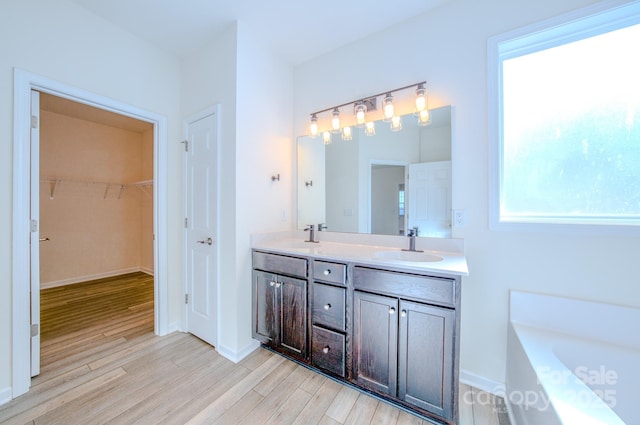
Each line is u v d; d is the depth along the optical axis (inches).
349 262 61.1
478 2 63.3
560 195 59.4
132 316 104.4
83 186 152.5
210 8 69.4
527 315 57.8
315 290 66.5
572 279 54.2
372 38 79.6
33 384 62.9
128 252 171.2
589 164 56.8
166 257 90.4
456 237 66.3
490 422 52.8
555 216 59.8
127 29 78.7
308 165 93.5
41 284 138.5
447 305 50.0
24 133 61.4
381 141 77.8
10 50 59.4
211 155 81.8
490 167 61.9
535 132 61.7
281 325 73.3
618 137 54.4
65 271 146.5
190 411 55.0
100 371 68.4
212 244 81.6
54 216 142.9
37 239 65.1
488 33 62.2
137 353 77.4
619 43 54.1
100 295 129.0
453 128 66.5
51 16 65.4
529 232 58.0
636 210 52.7
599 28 54.4
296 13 71.1
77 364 71.4
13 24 59.8
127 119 150.9
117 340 85.1
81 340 84.9
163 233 89.5
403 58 74.1
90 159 154.9
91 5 69.2
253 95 80.2
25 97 61.5
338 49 86.4
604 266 51.5
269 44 84.3
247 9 69.6
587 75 56.9
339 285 62.6
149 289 138.6
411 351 53.6
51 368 69.4
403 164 74.0
